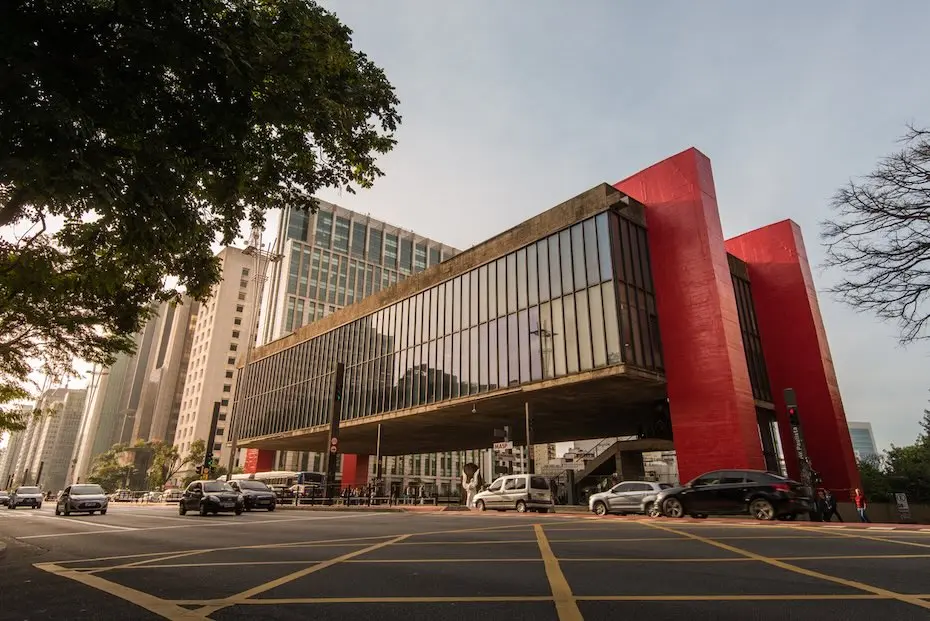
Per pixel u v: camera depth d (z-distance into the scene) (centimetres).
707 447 2439
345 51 936
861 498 2139
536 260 3133
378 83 1009
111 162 707
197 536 1297
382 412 4022
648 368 2634
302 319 10525
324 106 885
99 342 1620
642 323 2702
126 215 745
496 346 3231
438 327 3728
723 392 2442
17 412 2014
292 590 616
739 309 3184
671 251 2784
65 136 616
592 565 762
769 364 3206
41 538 1323
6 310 1348
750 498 1652
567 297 2888
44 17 643
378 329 4334
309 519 1920
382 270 12112
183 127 802
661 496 1862
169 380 12494
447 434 4688
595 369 2639
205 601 561
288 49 827
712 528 1334
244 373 5597
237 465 9750
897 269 1625
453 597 568
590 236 2850
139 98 744
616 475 3155
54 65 655
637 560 804
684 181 2812
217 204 980
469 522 1658
